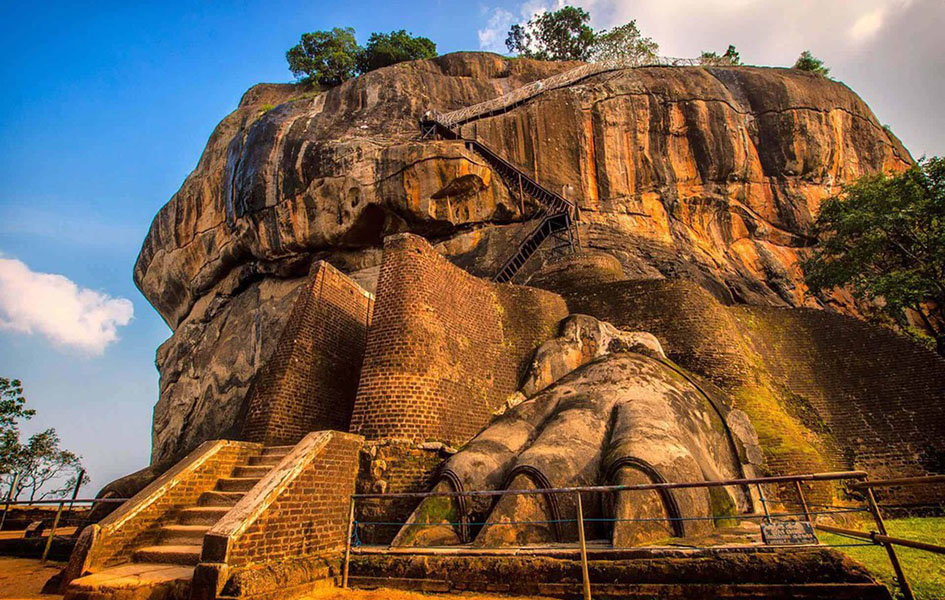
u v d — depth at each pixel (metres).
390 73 43.25
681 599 6.12
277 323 35.00
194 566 7.30
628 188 37.03
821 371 17.28
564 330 16.02
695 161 38.03
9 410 26.02
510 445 10.66
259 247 36.78
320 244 35.41
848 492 14.24
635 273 30.70
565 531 8.45
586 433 10.22
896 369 16.64
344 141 35.16
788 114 38.94
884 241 23.88
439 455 11.41
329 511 8.39
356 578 7.55
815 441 15.45
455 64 45.50
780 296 33.84
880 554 8.09
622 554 6.63
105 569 7.26
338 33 52.09
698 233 36.44
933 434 15.06
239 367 35.25
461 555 7.25
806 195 37.75
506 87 44.56
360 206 33.59
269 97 51.38
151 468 13.84
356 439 9.55
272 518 7.15
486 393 13.99
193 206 42.94
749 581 6.01
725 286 32.09
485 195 33.81
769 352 17.91
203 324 41.81
